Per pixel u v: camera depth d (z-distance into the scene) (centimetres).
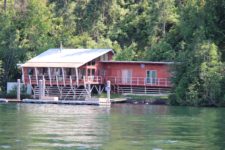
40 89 11325
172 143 5059
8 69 13175
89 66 11762
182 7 12762
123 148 4769
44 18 13912
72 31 14638
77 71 11462
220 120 7194
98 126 6369
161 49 12988
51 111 8600
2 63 13050
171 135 5597
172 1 14388
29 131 5778
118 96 11506
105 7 15212
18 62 13150
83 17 15012
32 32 13600
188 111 8844
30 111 8500
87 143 5016
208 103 10375
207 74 10369
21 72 13138
